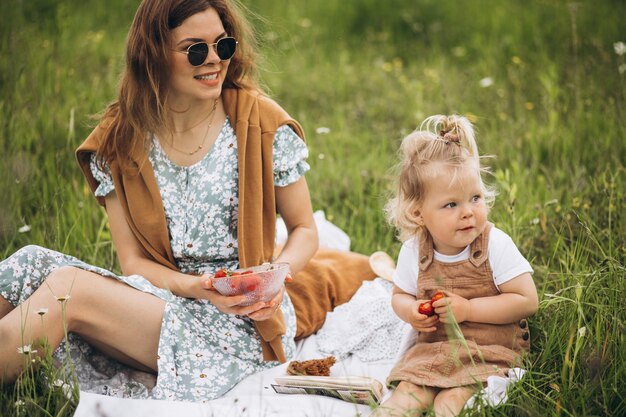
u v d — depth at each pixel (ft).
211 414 8.17
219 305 9.18
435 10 27.14
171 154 9.93
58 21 23.32
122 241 10.17
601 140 15.20
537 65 21.09
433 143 9.34
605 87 17.83
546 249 11.69
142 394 9.29
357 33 27.07
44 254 9.18
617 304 9.33
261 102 10.12
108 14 26.22
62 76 18.85
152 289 9.43
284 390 9.27
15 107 16.46
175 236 9.86
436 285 9.41
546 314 9.96
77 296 8.90
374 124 19.29
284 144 10.11
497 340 9.17
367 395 8.87
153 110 9.75
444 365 8.83
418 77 22.43
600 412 8.06
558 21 24.32
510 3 26.84
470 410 8.00
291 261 10.09
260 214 9.78
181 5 9.32
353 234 14.02
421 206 9.34
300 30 26.45
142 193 9.87
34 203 13.64
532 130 16.60
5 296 9.05
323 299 11.14
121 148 9.78
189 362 9.43
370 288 11.32
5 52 18.79
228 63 9.73
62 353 9.36
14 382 8.80
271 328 9.76
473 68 21.42
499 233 9.32
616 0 24.64
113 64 21.03
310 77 22.70
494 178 15.78
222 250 9.96
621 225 11.28
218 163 9.87
